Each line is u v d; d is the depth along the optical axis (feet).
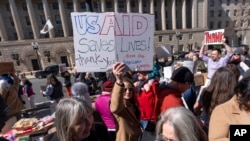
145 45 8.15
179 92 7.18
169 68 22.47
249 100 4.71
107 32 7.77
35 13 158.20
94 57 7.92
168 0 184.44
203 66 23.94
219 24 200.44
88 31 7.79
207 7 186.29
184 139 4.08
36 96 42.24
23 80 26.43
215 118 5.32
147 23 8.05
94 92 21.15
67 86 23.09
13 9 147.33
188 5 190.70
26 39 156.66
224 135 5.00
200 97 8.49
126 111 7.85
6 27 154.71
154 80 11.03
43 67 153.28
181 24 191.11
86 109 5.33
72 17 7.75
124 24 7.80
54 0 160.97
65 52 158.40
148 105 10.55
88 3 14.07
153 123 10.73
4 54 143.54
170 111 4.53
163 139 4.49
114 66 6.81
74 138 5.24
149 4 180.75
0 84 14.96
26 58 148.77
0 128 11.60
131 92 8.01
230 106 5.17
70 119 5.07
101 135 6.70
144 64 8.23
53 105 20.43
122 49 7.91
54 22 164.45
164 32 175.32
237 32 200.13
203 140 4.32
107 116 8.36
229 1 198.39
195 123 4.28
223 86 6.99
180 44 181.88
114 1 168.35
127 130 7.78
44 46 151.64
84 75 22.40
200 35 186.50
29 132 11.03
